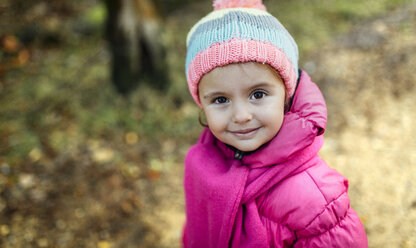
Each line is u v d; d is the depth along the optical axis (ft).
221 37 3.13
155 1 10.27
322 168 3.50
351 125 9.35
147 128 10.05
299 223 3.29
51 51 12.80
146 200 8.44
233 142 3.33
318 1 14.14
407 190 7.30
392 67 10.68
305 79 3.66
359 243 3.33
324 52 11.71
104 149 9.53
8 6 14.67
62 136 9.84
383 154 8.34
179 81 10.93
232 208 3.44
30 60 12.43
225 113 3.25
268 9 14.05
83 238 7.63
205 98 3.33
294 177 3.40
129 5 9.64
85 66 11.89
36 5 14.57
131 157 9.37
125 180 8.84
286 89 3.40
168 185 8.75
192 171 3.99
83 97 10.79
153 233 7.74
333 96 10.23
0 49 12.77
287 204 3.34
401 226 6.61
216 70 3.14
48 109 10.58
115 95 10.62
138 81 10.48
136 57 10.11
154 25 10.12
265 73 3.13
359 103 9.89
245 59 3.04
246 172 3.51
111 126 10.09
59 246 7.47
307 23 13.03
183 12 14.47
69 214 8.05
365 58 11.21
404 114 9.27
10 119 10.36
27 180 8.70
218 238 3.60
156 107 10.43
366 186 7.64
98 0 14.74
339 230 3.27
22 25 13.71
